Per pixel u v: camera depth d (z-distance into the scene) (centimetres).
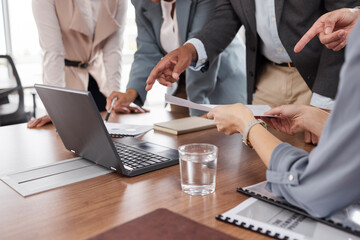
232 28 178
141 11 216
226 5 178
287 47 161
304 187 71
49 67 239
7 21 516
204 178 89
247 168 108
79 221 78
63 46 245
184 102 121
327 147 64
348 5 139
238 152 123
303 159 73
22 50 534
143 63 214
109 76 252
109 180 100
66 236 72
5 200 89
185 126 154
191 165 88
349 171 62
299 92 177
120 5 243
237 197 88
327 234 69
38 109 454
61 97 103
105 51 250
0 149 132
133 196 90
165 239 65
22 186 97
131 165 108
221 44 175
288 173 75
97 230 74
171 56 154
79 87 256
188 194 90
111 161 103
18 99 337
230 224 75
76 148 118
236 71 237
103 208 84
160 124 158
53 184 98
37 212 82
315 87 149
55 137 148
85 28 237
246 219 76
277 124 122
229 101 239
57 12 234
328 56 144
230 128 99
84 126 103
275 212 78
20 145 137
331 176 65
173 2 203
